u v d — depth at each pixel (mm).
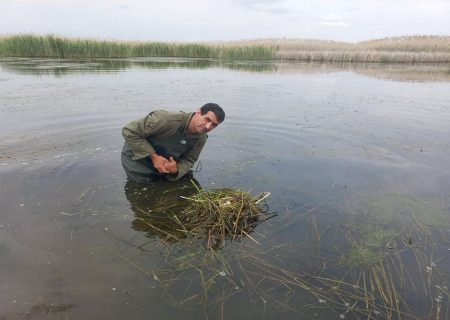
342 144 5375
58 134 5547
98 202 3465
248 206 3268
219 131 6016
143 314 2049
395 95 10148
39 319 1989
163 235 2922
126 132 3750
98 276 2361
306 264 2539
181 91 9938
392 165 4504
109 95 8984
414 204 3457
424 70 20516
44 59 20672
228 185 3904
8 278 2309
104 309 2076
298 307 2135
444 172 4285
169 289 2258
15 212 3180
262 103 8469
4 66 15352
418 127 6418
